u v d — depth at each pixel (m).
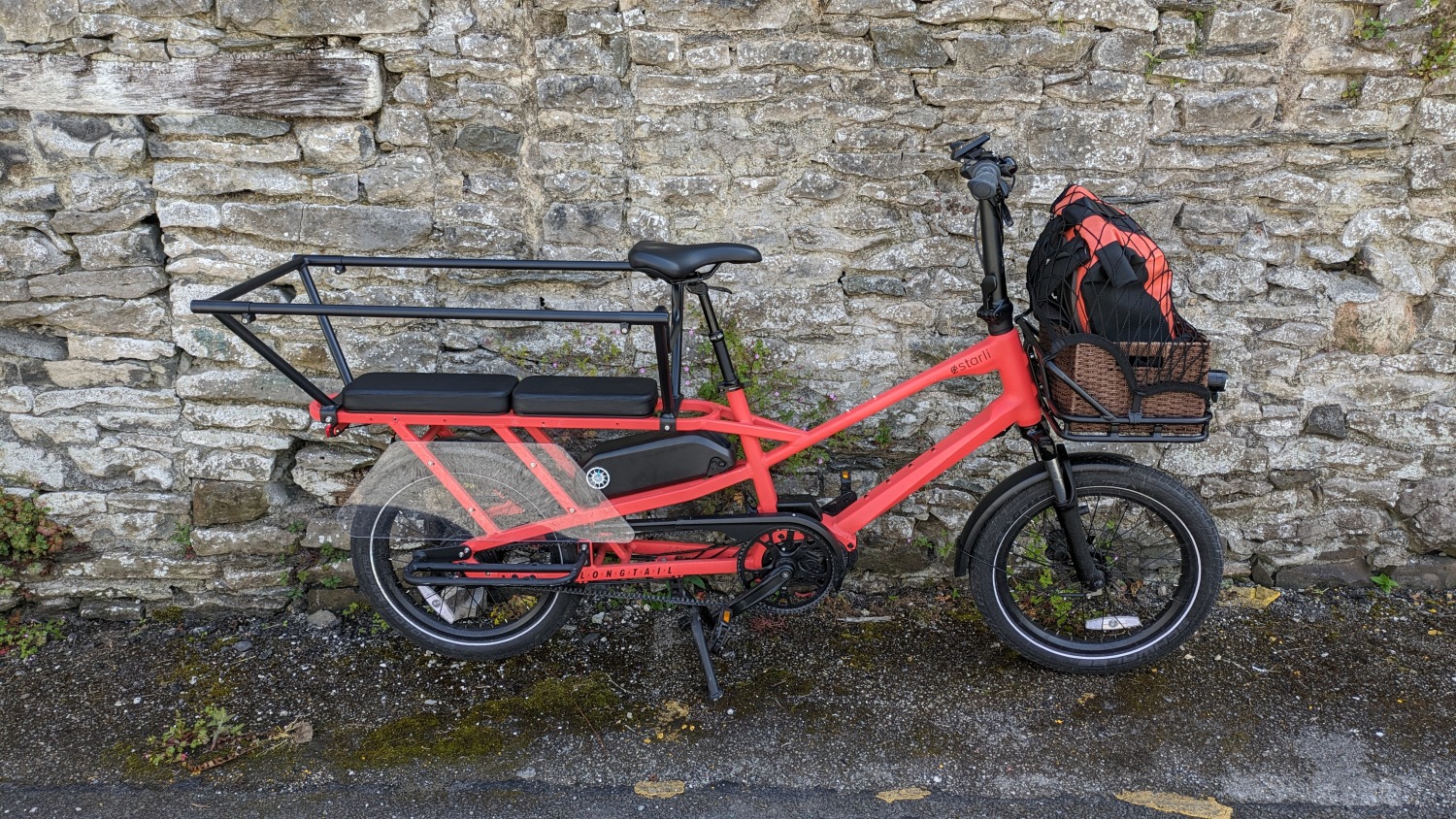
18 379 2.98
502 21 2.75
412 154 2.86
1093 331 2.37
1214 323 3.01
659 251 2.32
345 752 2.48
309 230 2.88
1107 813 2.27
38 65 2.70
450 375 2.57
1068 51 2.75
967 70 2.78
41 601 3.10
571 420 2.43
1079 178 2.87
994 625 2.77
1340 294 2.95
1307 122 2.81
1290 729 2.55
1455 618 3.05
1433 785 2.34
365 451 3.09
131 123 2.76
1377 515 3.19
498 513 2.58
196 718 2.62
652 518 2.77
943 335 3.03
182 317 2.95
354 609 3.11
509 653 2.81
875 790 2.35
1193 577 2.70
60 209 2.82
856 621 3.05
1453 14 2.68
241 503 3.09
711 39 2.76
